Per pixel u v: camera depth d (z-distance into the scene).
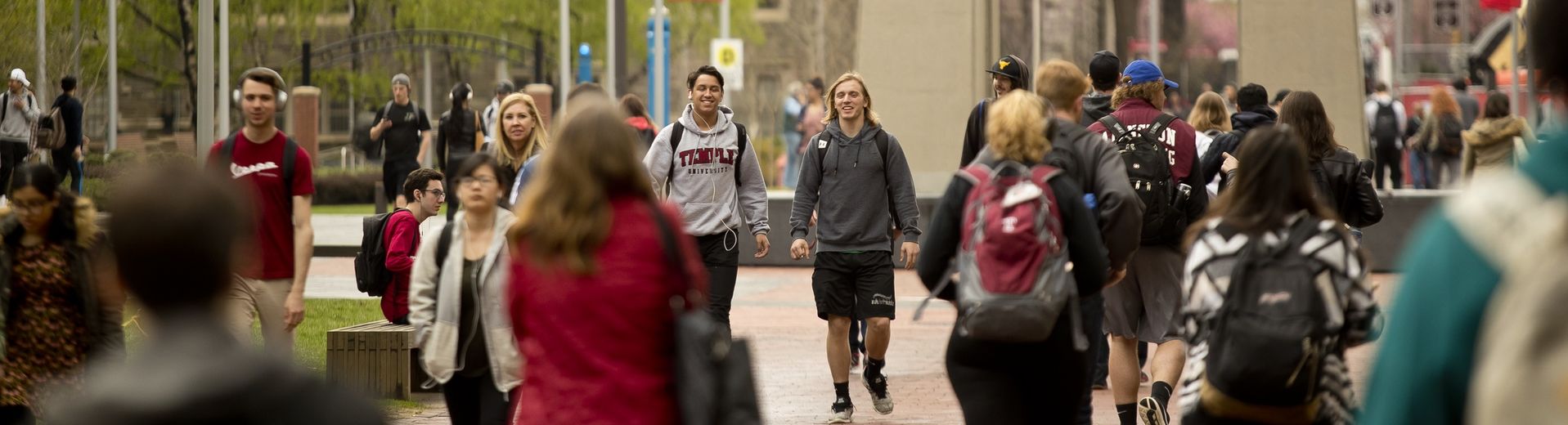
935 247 13.62
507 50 104.69
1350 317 11.77
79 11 79.69
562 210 9.94
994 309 12.74
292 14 111.25
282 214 17.48
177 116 100.44
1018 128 13.40
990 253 12.90
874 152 20.48
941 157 43.88
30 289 15.40
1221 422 11.81
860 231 20.31
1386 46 136.00
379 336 21.67
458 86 45.50
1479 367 4.41
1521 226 4.42
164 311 5.43
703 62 176.75
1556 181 4.45
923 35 43.91
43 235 15.46
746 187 22.16
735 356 9.79
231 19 104.19
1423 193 42.06
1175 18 131.00
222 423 5.13
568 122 10.16
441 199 22.64
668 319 10.00
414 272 14.79
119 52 98.38
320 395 5.32
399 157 49.66
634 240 9.94
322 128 129.50
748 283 40.00
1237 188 12.02
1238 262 11.73
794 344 28.22
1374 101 61.25
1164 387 17.92
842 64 180.38
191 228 5.39
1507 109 31.80
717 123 21.80
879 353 20.61
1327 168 19.34
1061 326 13.32
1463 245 4.52
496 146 20.23
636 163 10.13
